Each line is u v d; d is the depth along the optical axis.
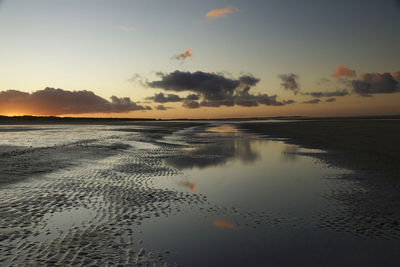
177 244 6.43
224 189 11.21
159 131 52.19
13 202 9.29
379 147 22.86
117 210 8.70
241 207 9.06
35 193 10.37
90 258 5.66
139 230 7.21
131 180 12.62
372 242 6.53
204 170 15.02
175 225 7.57
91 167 15.48
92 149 23.25
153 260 5.67
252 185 11.85
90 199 9.77
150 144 28.02
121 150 23.03
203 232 7.12
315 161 17.52
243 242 6.56
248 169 15.32
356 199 9.80
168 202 9.56
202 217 8.18
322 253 6.02
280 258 5.82
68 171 14.34
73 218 7.96
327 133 39.94
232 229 7.32
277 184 11.99
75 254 5.82
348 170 14.59
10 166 15.39
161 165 16.41
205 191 10.92
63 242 6.39
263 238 6.77
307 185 11.79
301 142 29.08
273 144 27.95
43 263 5.39
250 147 25.53
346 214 8.36
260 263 5.62
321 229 7.29
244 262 5.67
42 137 35.84
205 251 6.11
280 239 6.71
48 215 8.16
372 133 37.41
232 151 22.78
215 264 5.57
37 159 17.88
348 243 6.48
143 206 9.12
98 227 7.34
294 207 9.03
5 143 27.53
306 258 5.81
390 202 9.42
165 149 24.03
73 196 10.09
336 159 17.95
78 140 31.47
